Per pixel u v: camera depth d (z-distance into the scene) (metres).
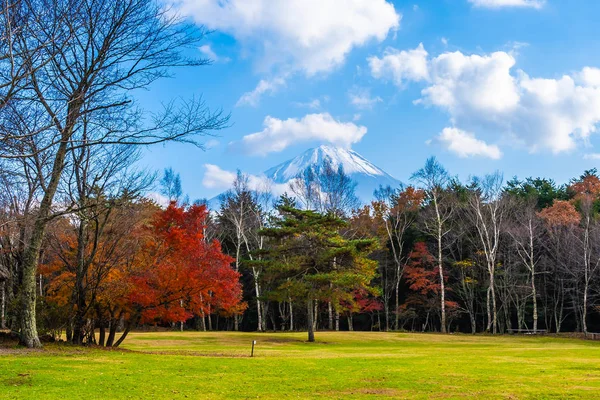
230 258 25.45
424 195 61.78
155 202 44.06
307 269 36.38
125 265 23.34
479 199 53.19
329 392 12.86
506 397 12.26
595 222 46.81
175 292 23.48
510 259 49.78
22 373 13.80
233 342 33.41
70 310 23.02
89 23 15.38
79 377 13.74
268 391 12.84
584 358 22.25
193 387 13.07
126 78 16.19
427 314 55.84
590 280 47.94
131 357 19.20
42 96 15.38
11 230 21.56
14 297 22.89
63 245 25.25
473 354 24.70
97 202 21.47
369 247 35.69
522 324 53.31
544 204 59.78
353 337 39.16
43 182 18.84
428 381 14.79
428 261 53.69
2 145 12.79
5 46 12.41
